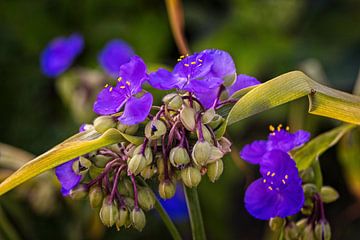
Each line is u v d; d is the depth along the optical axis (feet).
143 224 1.82
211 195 3.59
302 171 1.99
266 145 1.91
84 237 2.93
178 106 1.76
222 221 3.65
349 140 2.46
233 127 3.59
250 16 3.86
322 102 1.88
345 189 3.88
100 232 2.92
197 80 1.76
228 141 1.80
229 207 3.76
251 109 1.82
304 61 3.83
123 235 3.42
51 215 2.92
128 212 1.82
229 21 3.93
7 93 3.84
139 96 1.77
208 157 1.73
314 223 1.94
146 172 1.78
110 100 1.80
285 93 1.84
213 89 1.82
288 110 3.64
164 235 3.53
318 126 3.44
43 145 3.67
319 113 1.89
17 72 3.90
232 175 3.57
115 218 1.81
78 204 2.87
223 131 1.79
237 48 3.75
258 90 1.82
